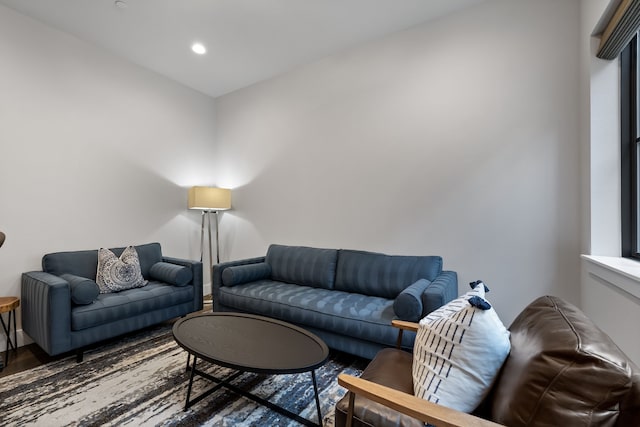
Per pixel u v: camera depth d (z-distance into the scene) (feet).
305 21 8.75
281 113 11.89
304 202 11.26
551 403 2.49
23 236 8.36
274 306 8.09
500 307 7.73
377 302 7.72
